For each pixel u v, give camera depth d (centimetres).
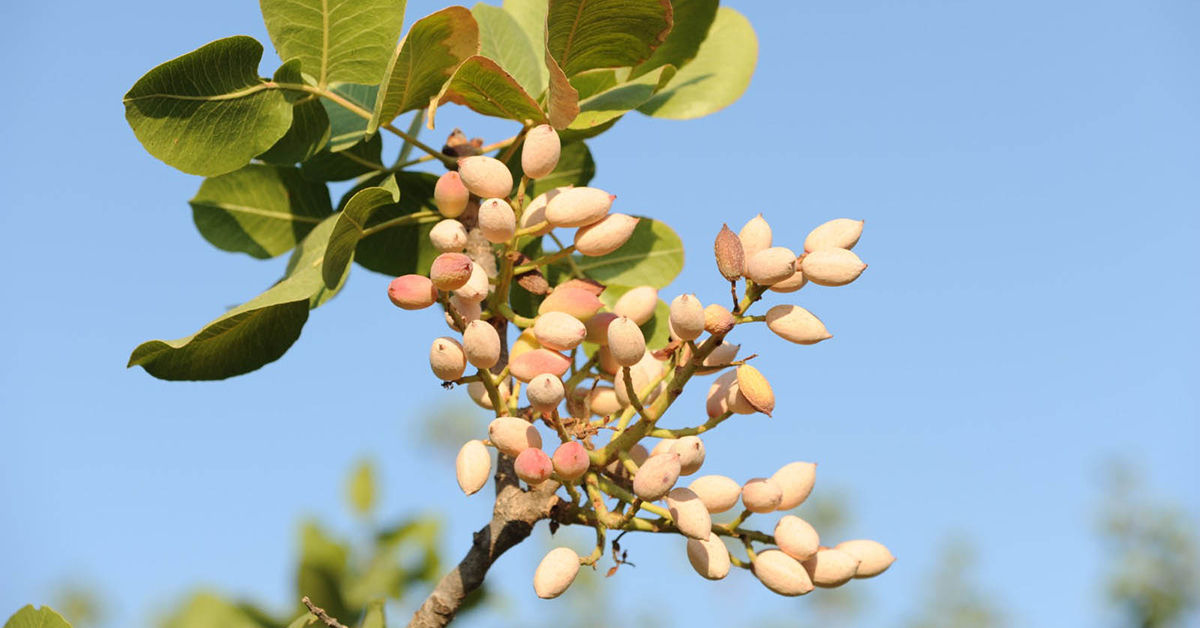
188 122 120
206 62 118
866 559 118
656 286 133
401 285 113
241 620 130
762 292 114
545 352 117
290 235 132
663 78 125
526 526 118
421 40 118
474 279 116
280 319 122
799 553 116
